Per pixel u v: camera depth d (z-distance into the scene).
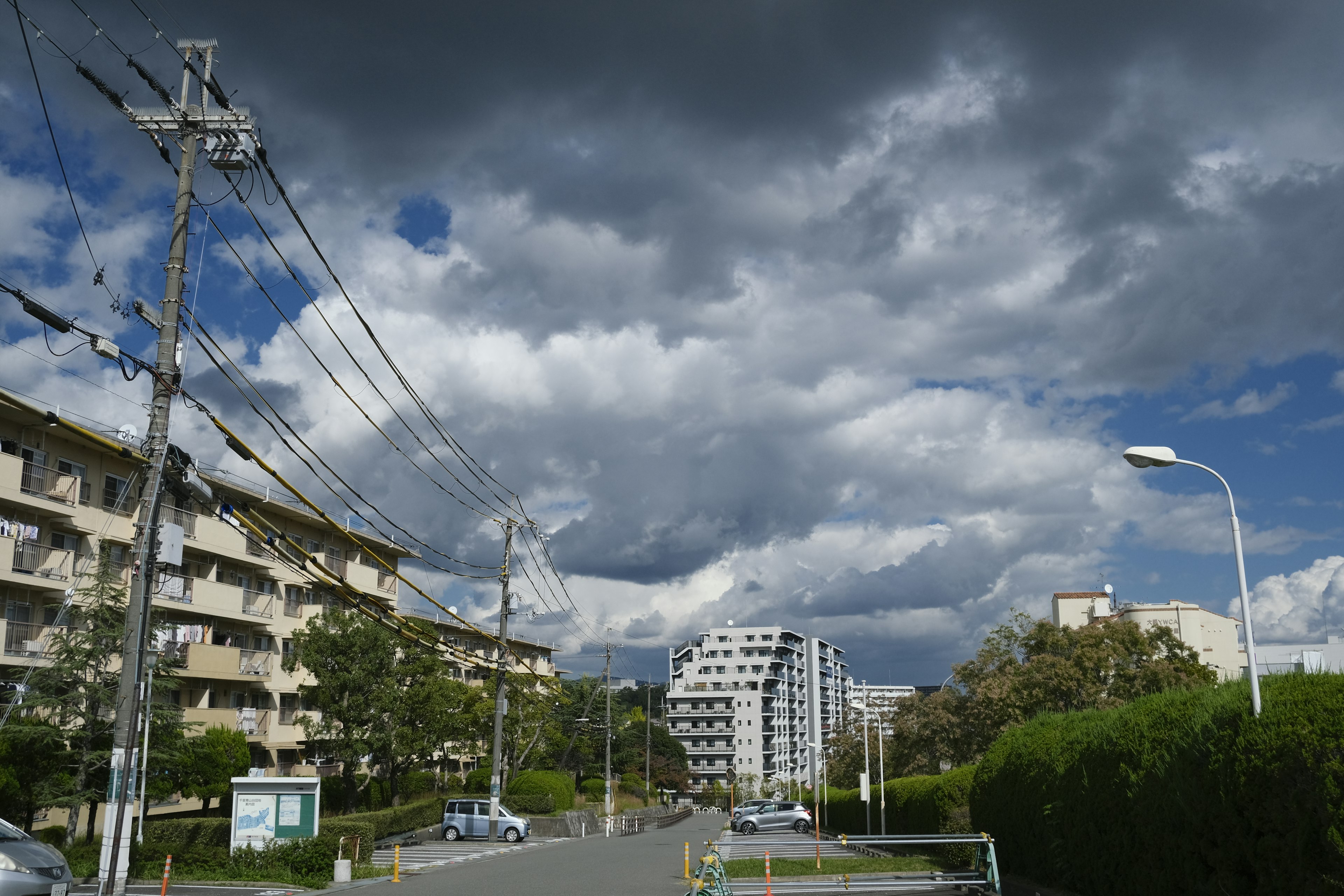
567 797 59.91
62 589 31.66
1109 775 15.31
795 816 53.22
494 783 40.44
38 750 25.52
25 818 26.77
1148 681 31.81
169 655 30.22
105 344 14.72
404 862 29.88
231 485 40.81
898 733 47.91
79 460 33.91
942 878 19.42
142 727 26.47
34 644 30.33
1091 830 15.86
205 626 39.91
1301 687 10.95
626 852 34.03
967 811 26.44
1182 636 55.47
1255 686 11.27
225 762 34.41
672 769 113.94
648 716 107.25
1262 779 10.77
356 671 40.41
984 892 18.42
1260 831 10.91
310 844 23.19
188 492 18.06
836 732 69.19
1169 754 13.21
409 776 55.19
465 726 45.94
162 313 17.44
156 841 25.78
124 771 16.52
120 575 33.94
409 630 27.88
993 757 22.33
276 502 44.09
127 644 16.83
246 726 41.59
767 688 151.00
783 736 154.12
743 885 18.95
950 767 42.47
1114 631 33.41
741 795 117.31
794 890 19.23
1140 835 14.02
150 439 17.09
